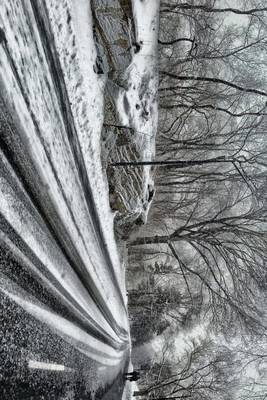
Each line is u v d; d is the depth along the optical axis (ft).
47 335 22.93
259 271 62.85
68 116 27.94
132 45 36.47
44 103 23.89
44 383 22.13
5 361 17.99
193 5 50.60
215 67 60.44
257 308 66.59
